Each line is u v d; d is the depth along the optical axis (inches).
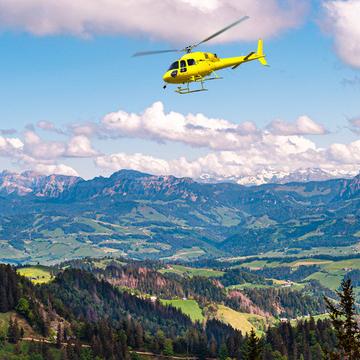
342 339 2822.3
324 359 2861.7
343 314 2891.2
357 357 2760.8
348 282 2947.8
